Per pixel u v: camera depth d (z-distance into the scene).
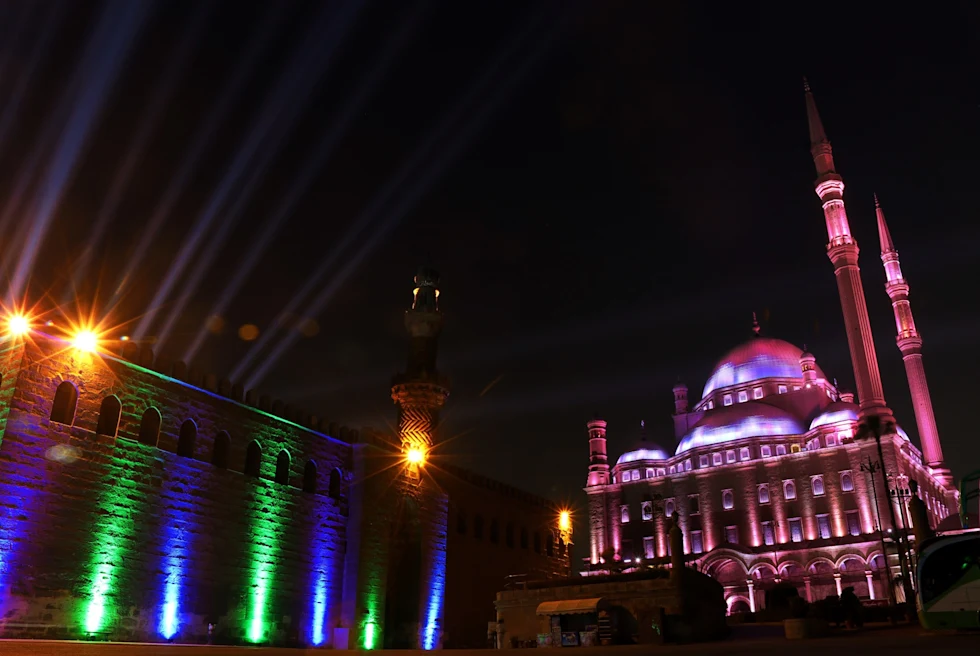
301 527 38.06
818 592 74.06
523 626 38.81
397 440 45.78
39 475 27.59
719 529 84.56
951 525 72.00
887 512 73.31
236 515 34.72
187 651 23.12
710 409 98.88
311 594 37.78
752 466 84.88
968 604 23.41
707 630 34.28
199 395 34.47
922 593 24.34
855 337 79.62
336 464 41.41
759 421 89.62
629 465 98.25
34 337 28.64
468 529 51.16
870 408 76.50
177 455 32.72
